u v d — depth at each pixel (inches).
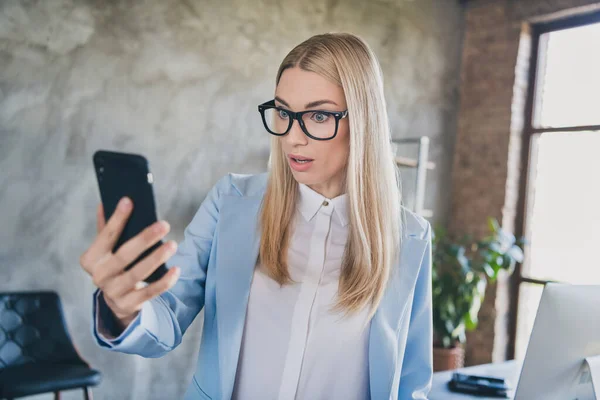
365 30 170.7
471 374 77.8
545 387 48.0
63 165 122.0
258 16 149.5
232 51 144.9
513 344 178.4
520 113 178.5
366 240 43.8
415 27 181.3
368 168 43.9
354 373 43.8
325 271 44.9
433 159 186.5
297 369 42.3
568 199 168.7
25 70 116.7
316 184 46.9
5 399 98.0
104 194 28.4
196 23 138.8
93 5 124.0
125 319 32.2
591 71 164.9
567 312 47.0
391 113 175.8
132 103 130.1
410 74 180.4
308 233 45.9
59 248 122.3
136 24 130.0
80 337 125.3
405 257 46.9
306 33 159.2
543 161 175.5
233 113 145.7
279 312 43.3
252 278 44.3
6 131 115.3
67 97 121.8
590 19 164.9
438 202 188.5
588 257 163.6
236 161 146.6
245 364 43.3
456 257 159.9
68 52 121.4
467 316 159.0
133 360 132.0
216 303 43.4
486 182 181.9
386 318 44.4
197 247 46.2
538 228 175.8
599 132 161.8
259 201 46.6
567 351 47.2
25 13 116.2
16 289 117.2
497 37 182.4
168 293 41.2
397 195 46.3
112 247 26.5
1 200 115.3
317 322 43.1
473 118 187.6
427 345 49.9
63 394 122.6
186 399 45.8
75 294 124.6
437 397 68.3
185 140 138.0
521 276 177.9
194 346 141.1
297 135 41.1
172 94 135.7
